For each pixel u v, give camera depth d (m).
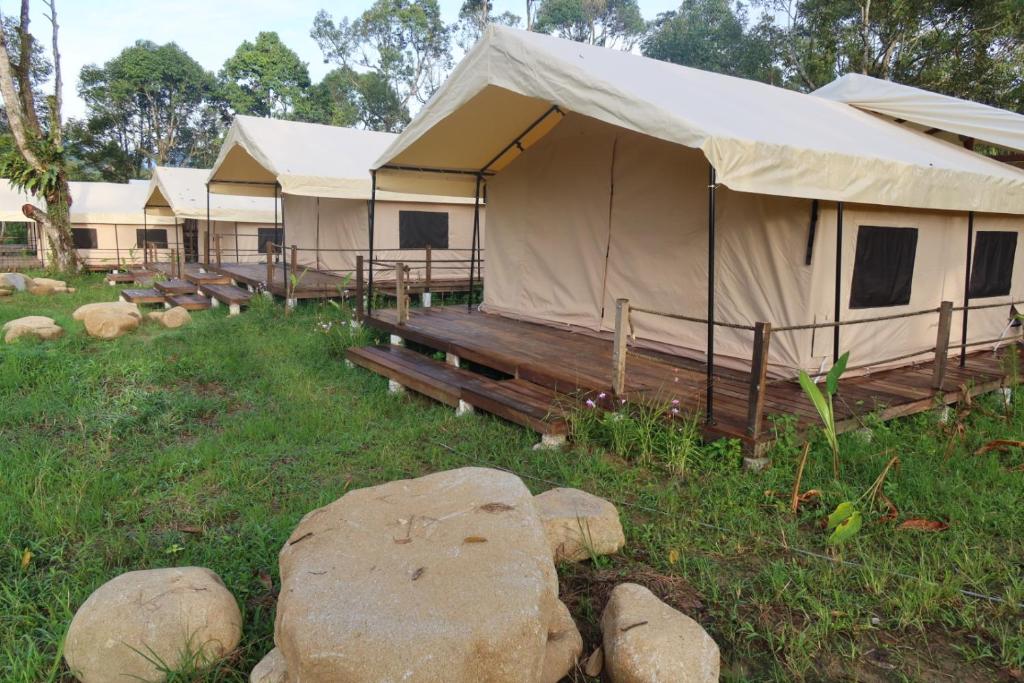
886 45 20.66
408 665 1.94
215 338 9.18
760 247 5.88
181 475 4.60
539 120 7.49
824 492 4.02
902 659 2.69
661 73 6.40
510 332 7.75
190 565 3.36
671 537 3.59
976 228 7.16
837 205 5.49
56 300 13.55
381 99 43.12
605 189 7.34
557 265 8.05
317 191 11.57
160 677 2.47
